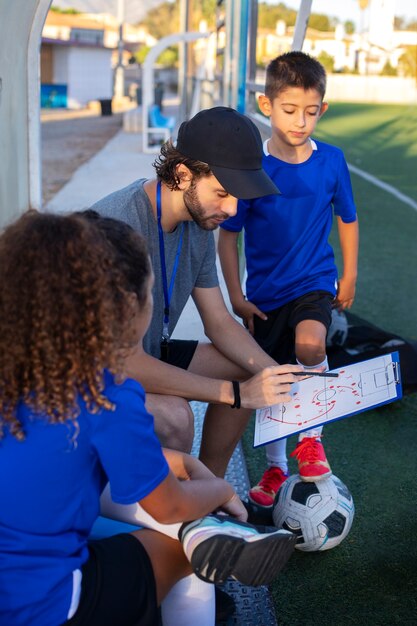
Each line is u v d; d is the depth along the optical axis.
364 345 4.00
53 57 33.19
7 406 1.56
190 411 2.38
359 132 17.36
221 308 2.72
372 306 5.32
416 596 2.45
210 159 2.26
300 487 2.67
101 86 35.81
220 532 1.76
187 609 1.96
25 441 1.57
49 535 1.63
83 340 1.54
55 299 1.51
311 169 3.03
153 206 2.44
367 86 25.88
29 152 3.82
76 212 1.77
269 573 1.81
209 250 2.67
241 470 3.20
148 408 2.31
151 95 14.62
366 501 3.00
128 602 1.71
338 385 2.43
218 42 10.59
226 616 2.31
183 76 15.64
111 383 1.63
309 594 2.45
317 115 2.95
